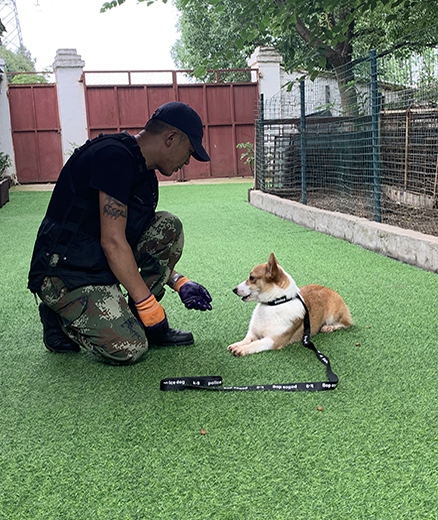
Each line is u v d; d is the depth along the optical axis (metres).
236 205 10.14
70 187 2.68
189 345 3.08
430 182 6.36
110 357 2.72
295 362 2.76
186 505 1.65
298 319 2.97
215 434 2.06
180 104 2.72
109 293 2.73
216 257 5.48
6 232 7.53
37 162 16.06
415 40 5.73
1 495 1.73
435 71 5.34
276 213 8.62
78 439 2.06
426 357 2.75
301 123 8.07
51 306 2.77
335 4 4.40
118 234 2.59
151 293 2.85
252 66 17.08
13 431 2.14
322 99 8.57
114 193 2.58
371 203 6.23
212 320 3.53
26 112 15.80
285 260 5.26
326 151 7.49
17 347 3.12
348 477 1.76
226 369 2.71
